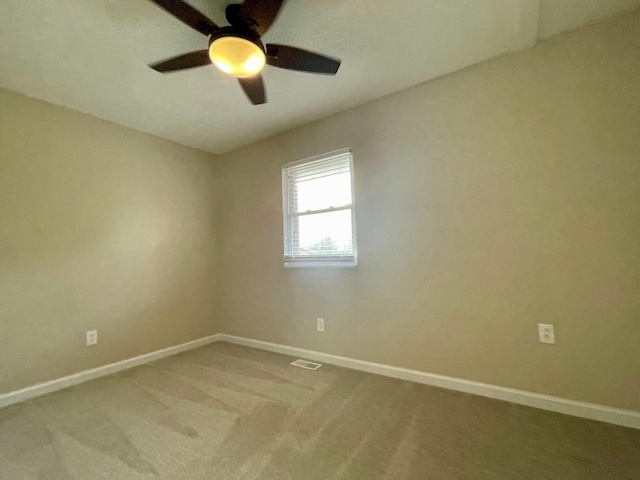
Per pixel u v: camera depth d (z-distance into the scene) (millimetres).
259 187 3410
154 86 2295
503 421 1776
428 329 2312
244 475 1404
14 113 2307
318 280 2908
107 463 1502
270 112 2770
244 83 1822
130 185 2982
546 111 1930
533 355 1939
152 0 1250
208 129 3090
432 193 2314
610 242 1746
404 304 2420
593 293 1782
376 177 2576
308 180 3047
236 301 3594
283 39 1875
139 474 1423
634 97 1702
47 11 1567
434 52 2023
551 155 1911
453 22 1757
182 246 3404
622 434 1616
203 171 3678
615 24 1752
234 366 2795
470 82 2178
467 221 2174
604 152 1769
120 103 2533
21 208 2309
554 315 1883
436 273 2287
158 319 3129
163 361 2967
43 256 2398
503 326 2037
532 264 1953
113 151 2871
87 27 1690
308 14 1673
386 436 1669
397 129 2480
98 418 1925
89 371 2578
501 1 1614
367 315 2605
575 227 1836
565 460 1442
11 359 2207
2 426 1857
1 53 1878
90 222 2682
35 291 2348
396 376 2438
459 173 2209
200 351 3266
